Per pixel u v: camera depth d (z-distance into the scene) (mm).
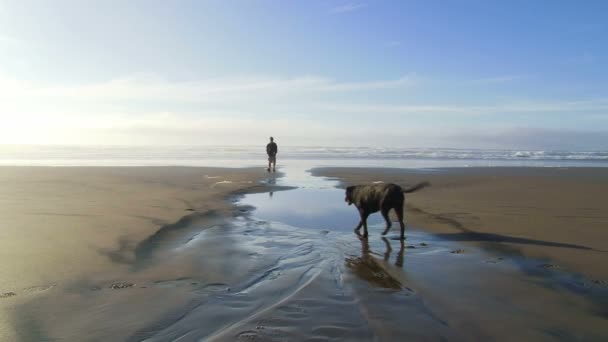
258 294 5152
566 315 4605
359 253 7309
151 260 6371
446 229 9188
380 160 38750
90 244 6824
